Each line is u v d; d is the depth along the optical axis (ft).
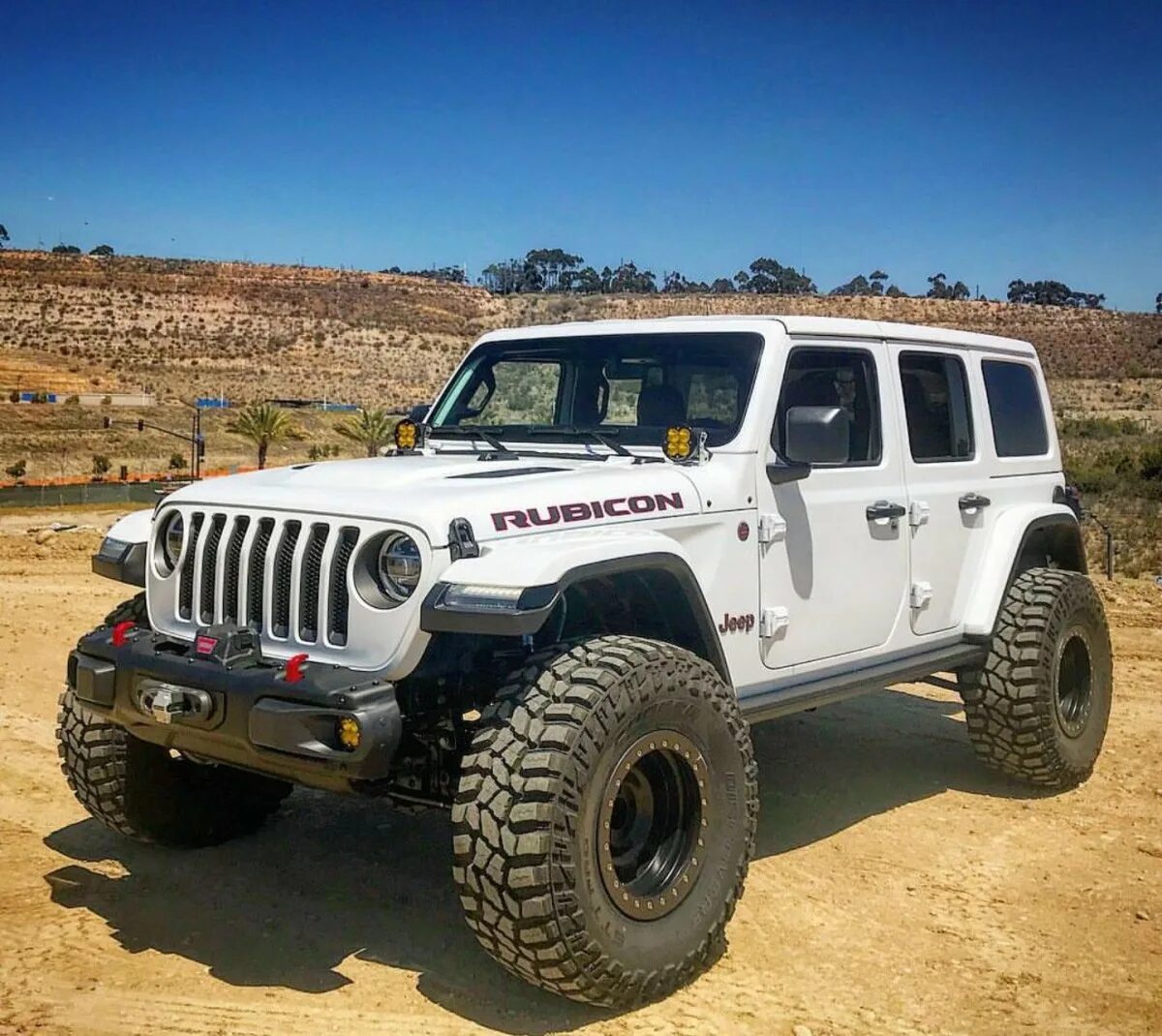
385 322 440.86
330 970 13.32
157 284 450.30
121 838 17.31
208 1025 12.01
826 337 17.04
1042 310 365.81
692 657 13.24
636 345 17.10
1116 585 44.45
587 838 11.78
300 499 13.23
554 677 12.26
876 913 15.28
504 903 11.48
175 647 13.73
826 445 15.01
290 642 13.00
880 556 17.70
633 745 12.32
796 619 16.22
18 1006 12.29
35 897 15.16
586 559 12.45
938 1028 12.35
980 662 19.74
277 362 380.58
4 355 331.57
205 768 16.65
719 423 15.97
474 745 12.08
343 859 16.78
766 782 20.89
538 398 17.93
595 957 11.81
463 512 12.59
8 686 26.48
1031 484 21.52
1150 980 13.58
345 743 11.85
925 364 19.29
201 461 207.92
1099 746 21.01
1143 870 16.88
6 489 141.08
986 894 15.98
